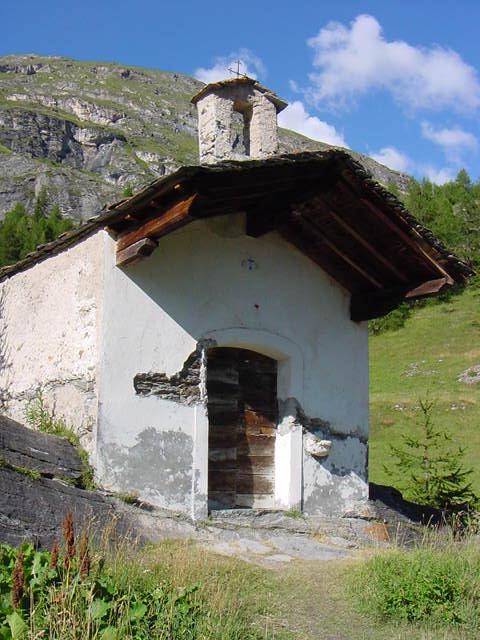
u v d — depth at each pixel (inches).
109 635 201.8
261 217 424.5
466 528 468.4
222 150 476.1
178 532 362.3
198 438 399.9
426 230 418.0
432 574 294.0
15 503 300.4
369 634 260.7
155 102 7401.6
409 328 2033.7
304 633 255.1
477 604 287.4
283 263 455.5
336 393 467.8
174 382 400.2
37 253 453.1
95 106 6732.3
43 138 5723.4
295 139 5944.9
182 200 346.6
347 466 464.1
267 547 366.0
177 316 406.3
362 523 448.1
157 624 222.1
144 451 381.7
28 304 470.6
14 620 194.1
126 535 316.2
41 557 235.8
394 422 1255.5
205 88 484.4
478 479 879.7
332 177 395.5
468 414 1272.1
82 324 400.8
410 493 603.8
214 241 426.9
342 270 473.4
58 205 4505.4
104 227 392.2
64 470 352.8
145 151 5999.0
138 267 397.1
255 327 436.5
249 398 444.1
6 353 489.1
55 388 417.7
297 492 434.6
